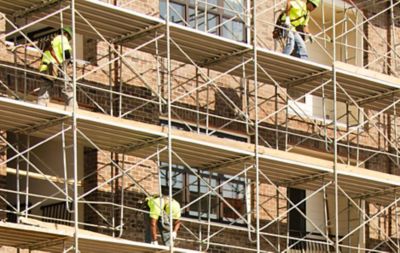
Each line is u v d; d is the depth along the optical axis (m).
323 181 41.44
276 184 41.94
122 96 39.28
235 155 39.00
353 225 44.81
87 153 39.03
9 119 36.03
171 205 36.88
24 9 37.44
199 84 40.97
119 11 37.22
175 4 41.47
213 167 39.94
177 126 40.50
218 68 40.97
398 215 44.84
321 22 46.66
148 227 37.78
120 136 37.34
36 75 37.84
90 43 39.47
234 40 40.69
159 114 39.94
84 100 38.66
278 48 43.16
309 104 45.06
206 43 39.16
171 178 38.00
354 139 44.62
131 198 39.00
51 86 36.44
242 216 39.62
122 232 38.50
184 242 39.97
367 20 44.94
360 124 42.88
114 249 36.81
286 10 41.66
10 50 37.53
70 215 39.53
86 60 39.44
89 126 36.44
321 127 43.78
